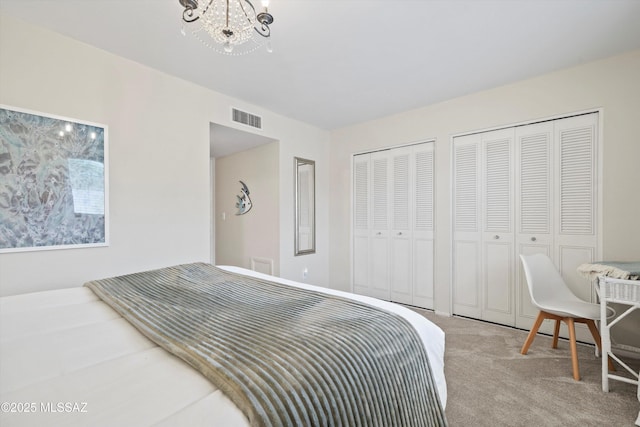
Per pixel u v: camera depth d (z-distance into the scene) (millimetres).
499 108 2764
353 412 718
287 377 691
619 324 2178
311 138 3896
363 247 3852
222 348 814
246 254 3914
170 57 2217
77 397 616
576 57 2250
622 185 2199
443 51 2152
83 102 2023
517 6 1677
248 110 3121
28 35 1813
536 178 2617
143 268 2303
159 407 583
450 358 2117
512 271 2740
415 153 3375
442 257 3121
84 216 2010
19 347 864
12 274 1743
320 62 2295
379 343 930
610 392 1698
